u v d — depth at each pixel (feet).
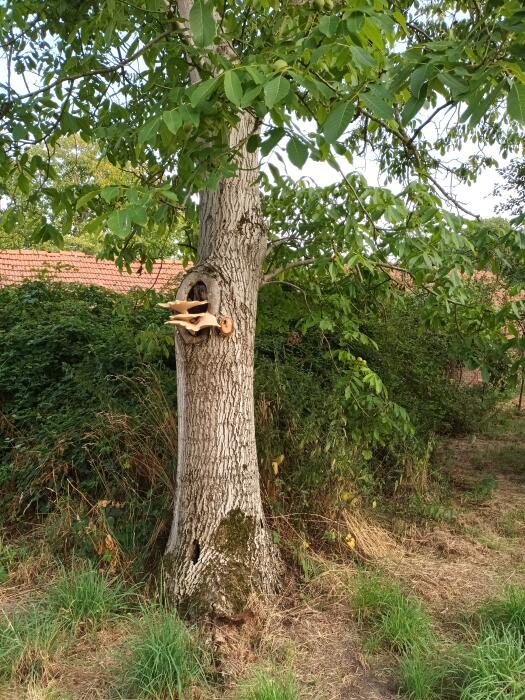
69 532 14.44
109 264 41.06
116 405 17.01
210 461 11.92
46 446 16.76
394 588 12.62
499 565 15.05
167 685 9.64
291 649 10.93
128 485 15.21
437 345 24.80
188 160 9.71
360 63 7.11
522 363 16.01
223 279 11.89
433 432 22.91
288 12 10.80
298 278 17.02
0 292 24.59
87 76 13.33
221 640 10.87
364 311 18.97
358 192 14.24
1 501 16.76
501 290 20.03
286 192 15.79
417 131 10.59
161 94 13.79
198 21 8.09
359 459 16.84
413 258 13.28
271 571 12.62
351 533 15.10
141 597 12.18
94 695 9.78
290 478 15.44
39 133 11.96
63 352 19.93
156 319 21.43
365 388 18.71
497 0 7.09
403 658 10.77
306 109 9.36
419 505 17.99
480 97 6.35
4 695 9.70
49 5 14.74
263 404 15.62
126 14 12.94
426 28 18.21
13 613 11.99
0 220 13.21
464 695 9.14
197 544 11.93
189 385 12.01
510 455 25.84
